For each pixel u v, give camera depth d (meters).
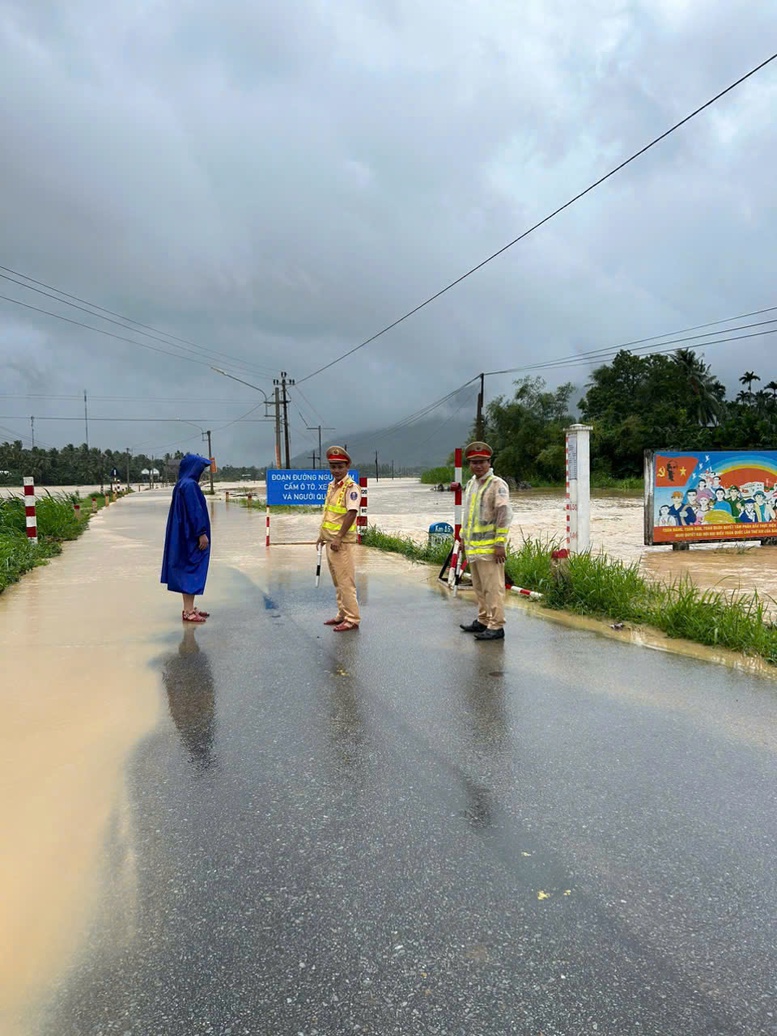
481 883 2.51
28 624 6.81
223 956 2.15
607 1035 1.84
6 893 2.47
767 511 14.10
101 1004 1.96
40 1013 1.92
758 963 2.11
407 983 2.03
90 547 14.39
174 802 3.14
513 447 63.06
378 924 2.29
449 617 7.07
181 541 6.73
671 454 13.38
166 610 7.48
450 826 2.91
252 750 3.71
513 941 2.21
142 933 2.26
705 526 13.68
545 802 3.12
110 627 6.67
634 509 27.80
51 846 2.78
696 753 3.64
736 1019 1.89
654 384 64.00
